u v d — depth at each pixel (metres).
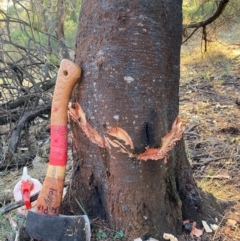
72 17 1.89
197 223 0.62
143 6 0.53
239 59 2.27
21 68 1.41
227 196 0.80
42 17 1.51
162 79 0.55
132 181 0.56
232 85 1.85
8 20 1.43
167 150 0.56
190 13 1.77
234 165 0.99
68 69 0.54
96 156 0.57
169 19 0.56
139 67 0.53
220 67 2.18
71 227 0.55
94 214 0.60
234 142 1.15
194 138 1.20
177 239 0.58
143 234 0.57
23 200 0.65
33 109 1.39
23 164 1.26
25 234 0.62
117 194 0.57
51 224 0.55
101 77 0.54
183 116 1.43
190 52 2.36
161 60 0.55
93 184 0.59
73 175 0.62
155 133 0.54
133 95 0.53
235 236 0.61
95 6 0.54
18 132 1.31
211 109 1.50
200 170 0.97
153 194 0.57
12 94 1.44
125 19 0.53
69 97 0.55
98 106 0.55
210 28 1.82
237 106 1.52
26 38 1.62
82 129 0.57
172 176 0.60
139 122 0.54
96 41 0.54
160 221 0.58
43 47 1.50
